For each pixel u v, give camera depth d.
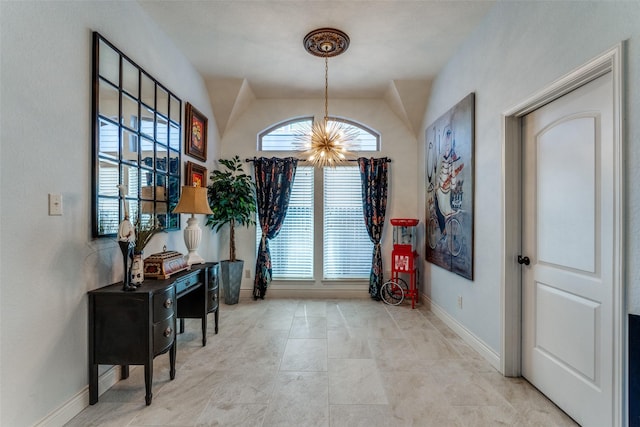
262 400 1.80
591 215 1.53
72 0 1.64
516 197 2.08
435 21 2.46
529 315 2.01
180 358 2.33
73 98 1.66
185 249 3.03
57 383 1.55
